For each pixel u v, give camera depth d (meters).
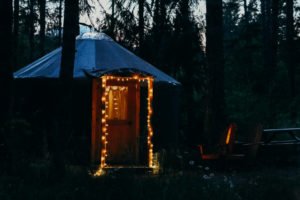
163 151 13.67
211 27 13.98
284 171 12.55
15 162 9.47
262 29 28.81
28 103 13.62
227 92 26.06
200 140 19.62
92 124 13.34
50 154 12.87
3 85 9.69
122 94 13.66
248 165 13.09
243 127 18.66
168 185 8.26
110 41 15.54
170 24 20.61
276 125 19.53
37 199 7.45
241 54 28.20
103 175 9.16
